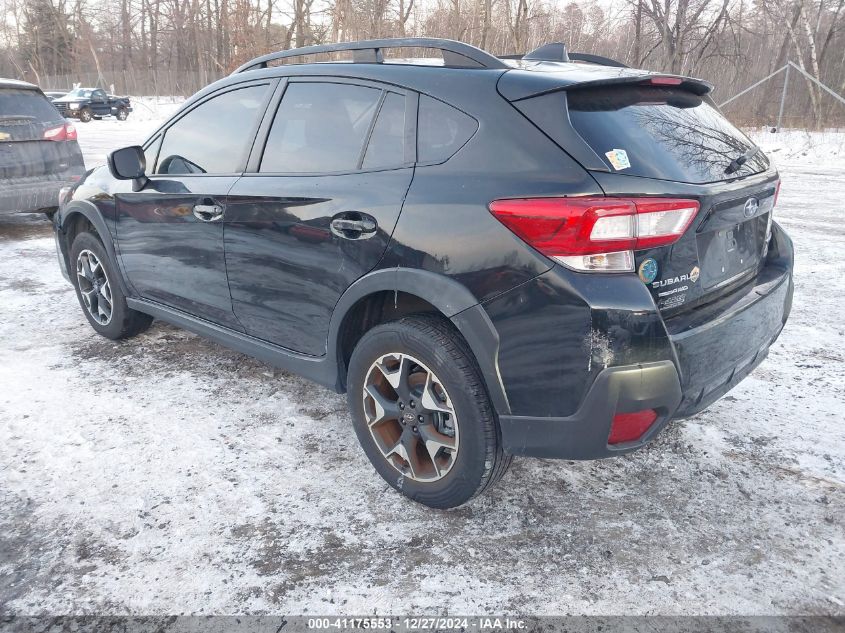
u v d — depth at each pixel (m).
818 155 15.00
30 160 6.67
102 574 2.17
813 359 3.91
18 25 63.88
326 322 2.72
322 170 2.70
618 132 2.12
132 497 2.58
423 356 2.32
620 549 2.30
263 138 3.02
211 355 4.03
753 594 2.09
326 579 2.15
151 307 3.76
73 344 4.18
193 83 49.81
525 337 2.05
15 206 6.58
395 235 2.33
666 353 2.00
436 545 2.32
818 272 5.74
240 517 2.46
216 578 2.15
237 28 21.97
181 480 2.70
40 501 2.55
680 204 2.01
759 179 2.46
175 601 2.05
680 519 2.47
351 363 2.61
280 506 2.53
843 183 10.94
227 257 3.09
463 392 2.24
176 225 3.34
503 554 2.28
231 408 3.33
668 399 2.04
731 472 2.77
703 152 2.30
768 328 2.62
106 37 61.47
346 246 2.52
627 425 2.05
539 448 2.14
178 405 3.36
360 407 2.63
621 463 2.85
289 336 2.95
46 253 6.55
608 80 2.19
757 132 19.17
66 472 2.74
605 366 1.95
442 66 2.48
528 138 2.11
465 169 2.22
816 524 2.44
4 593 2.08
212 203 3.12
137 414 3.25
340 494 2.62
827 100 25.86
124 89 53.88
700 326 2.15
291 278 2.80
